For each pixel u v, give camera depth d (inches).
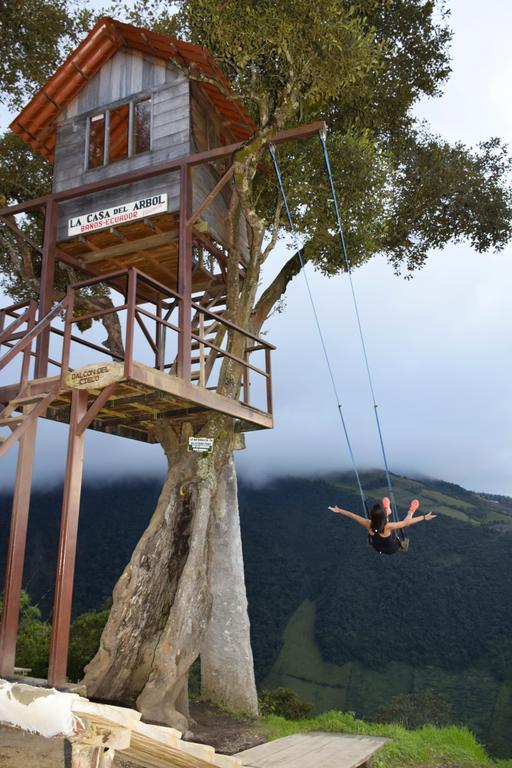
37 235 633.0
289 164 539.5
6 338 423.5
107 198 464.8
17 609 362.6
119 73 487.5
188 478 468.8
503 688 4200.3
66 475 354.6
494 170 689.0
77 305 539.5
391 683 4574.3
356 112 624.1
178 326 401.1
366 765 300.5
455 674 4562.0
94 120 493.4
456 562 6077.8
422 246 721.0
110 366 353.1
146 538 448.1
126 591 426.3
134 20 611.8
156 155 459.5
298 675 4845.0
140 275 364.8
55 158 498.9
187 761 122.1
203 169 477.7
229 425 485.4
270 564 6924.2
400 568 6127.0
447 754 339.9
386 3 566.6
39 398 378.3
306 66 413.7
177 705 411.5
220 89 457.1
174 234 474.6
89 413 358.9
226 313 501.0
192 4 422.0
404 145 678.5
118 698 402.0
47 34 599.5
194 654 409.4
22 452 377.4
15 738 286.7
